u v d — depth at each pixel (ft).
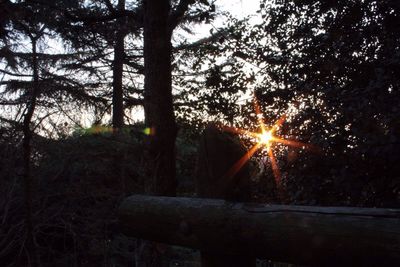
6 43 25.91
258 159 16.49
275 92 17.88
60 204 19.38
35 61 18.95
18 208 18.30
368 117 9.81
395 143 9.09
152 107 19.15
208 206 5.48
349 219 3.98
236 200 5.60
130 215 6.64
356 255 3.84
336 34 15.21
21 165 18.22
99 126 27.27
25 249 17.24
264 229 4.69
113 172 21.08
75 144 20.57
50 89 19.70
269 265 14.17
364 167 10.39
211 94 21.31
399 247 3.57
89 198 20.63
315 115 12.35
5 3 23.56
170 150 19.17
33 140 18.56
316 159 11.58
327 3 16.40
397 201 10.05
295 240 4.34
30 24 25.99
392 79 10.31
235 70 20.35
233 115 20.10
